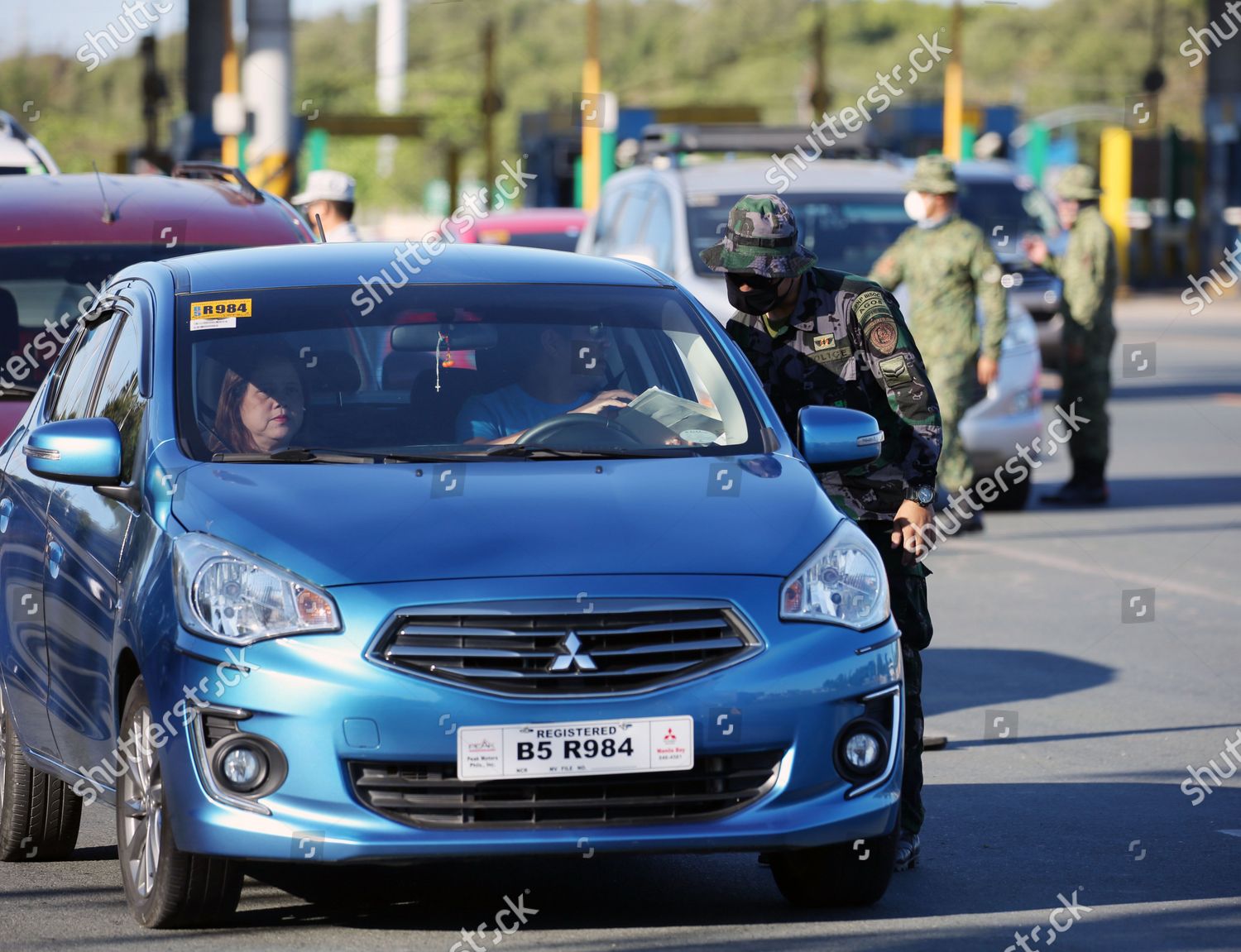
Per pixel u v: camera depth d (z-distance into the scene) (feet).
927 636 79.66
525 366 78.59
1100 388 196.34
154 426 74.90
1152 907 72.33
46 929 70.59
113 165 437.99
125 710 69.97
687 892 74.95
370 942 67.56
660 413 77.51
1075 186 194.49
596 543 66.54
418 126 588.50
